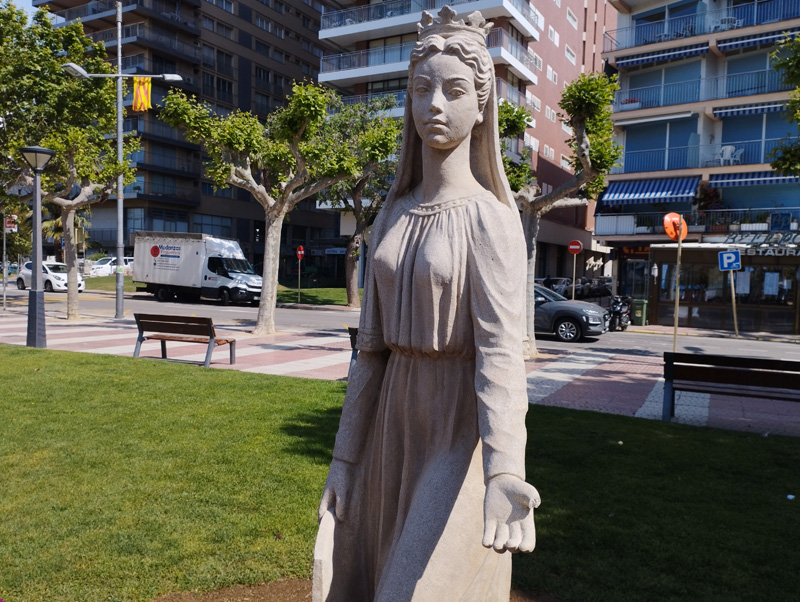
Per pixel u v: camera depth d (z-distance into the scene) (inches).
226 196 1923.0
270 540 151.0
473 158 85.4
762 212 1011.9
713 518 168.7
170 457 208.1
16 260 1636.3
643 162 1123.9
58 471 193.3
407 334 80.4
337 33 1317.7
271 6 1994.3
